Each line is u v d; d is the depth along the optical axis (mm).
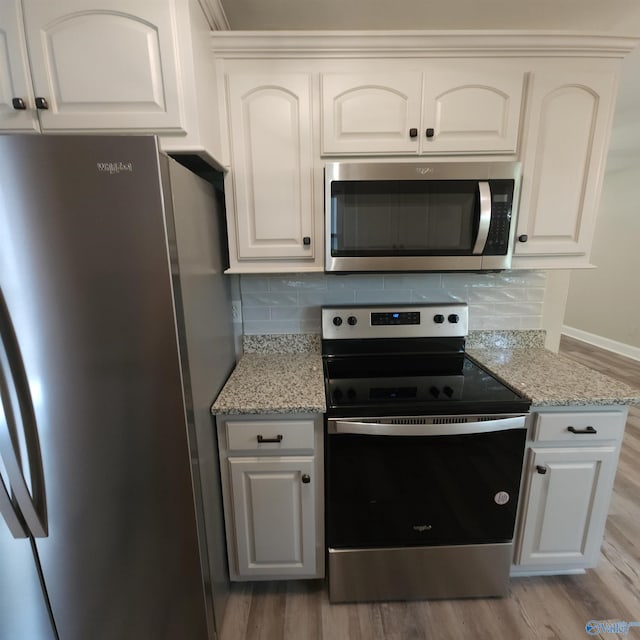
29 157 800
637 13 1422
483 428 1185
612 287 4539
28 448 907
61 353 888
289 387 1343
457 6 1381
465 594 1390
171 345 918
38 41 1034
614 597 1403
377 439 1215
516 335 1820
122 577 1063
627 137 3385
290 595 1429
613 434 1270
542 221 1397
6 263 831
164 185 854
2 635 1066
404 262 1359
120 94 1067
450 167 1293
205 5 1157
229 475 1272
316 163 1339
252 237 1386
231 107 1288
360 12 1401
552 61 1292
